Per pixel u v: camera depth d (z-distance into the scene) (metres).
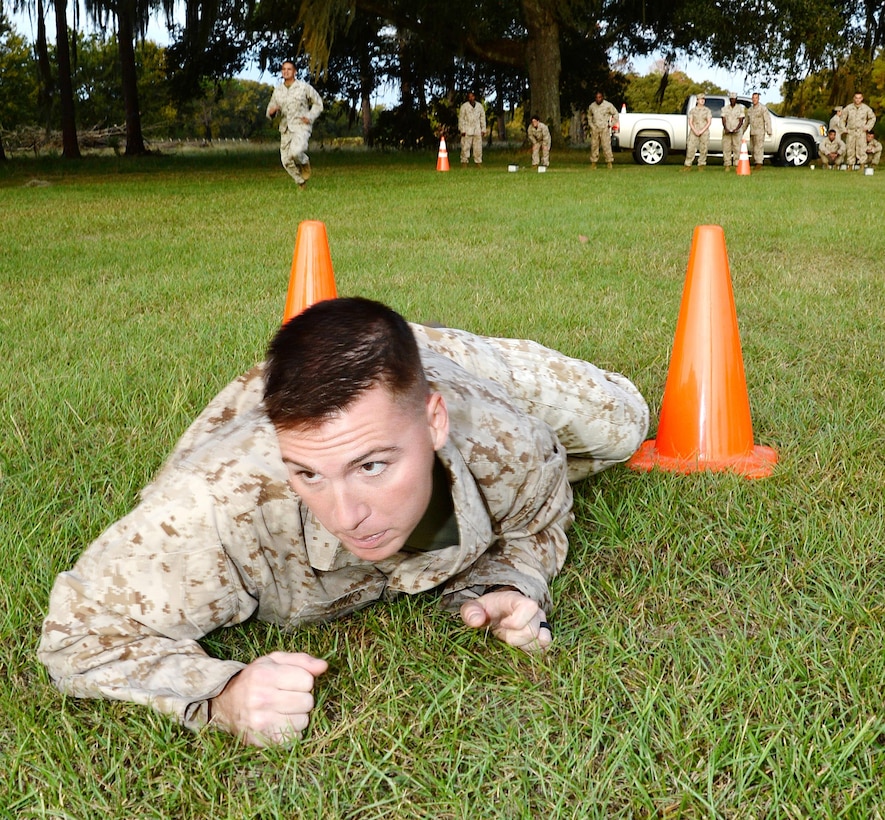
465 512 1.81
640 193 13.47
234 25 32.75
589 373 2.40
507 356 2.33
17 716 1.77
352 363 1.42
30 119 64.06
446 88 37.81
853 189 14.06
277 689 1.68
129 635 1.72
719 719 1.74
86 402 3.57
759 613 2.11
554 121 28.53
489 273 6.55
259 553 1.75
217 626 1.82
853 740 1.63
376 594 2.06
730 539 2.45
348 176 18.97
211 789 1.59
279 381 1.44
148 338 4.67
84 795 1.60
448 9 26.16
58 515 2.60
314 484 1.50
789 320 4.96
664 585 2.23
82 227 9.87
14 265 7.15
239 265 7.07
